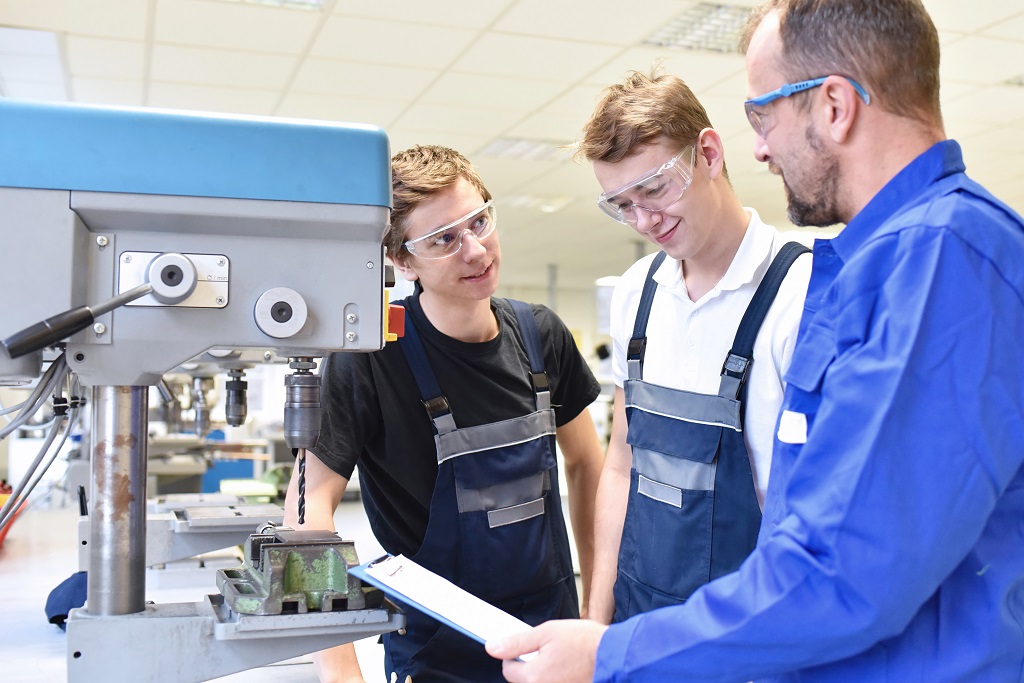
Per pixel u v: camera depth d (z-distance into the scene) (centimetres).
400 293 180
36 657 158
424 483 147
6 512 103
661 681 81
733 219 132
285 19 416
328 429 139
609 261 1205
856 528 72
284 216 94
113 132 89
